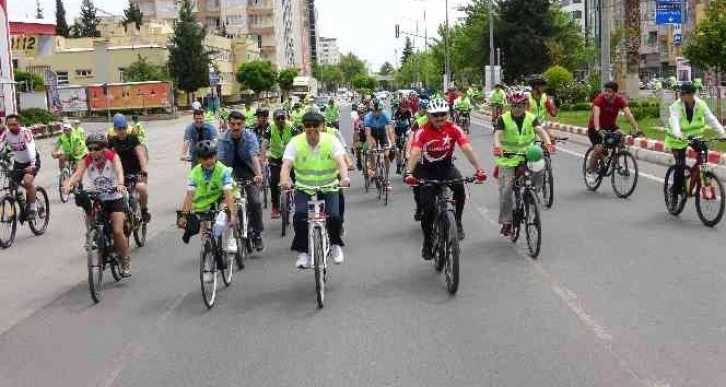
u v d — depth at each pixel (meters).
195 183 8.36
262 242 10.96
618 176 13.91
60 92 62.41
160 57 75.75
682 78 24.38
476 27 66.19
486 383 5.44
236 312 7.72
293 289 8.54
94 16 111.00
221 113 33.06
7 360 6.57
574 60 63.44
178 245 11.70
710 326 6.53
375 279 8.78
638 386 5.29
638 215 12.05
